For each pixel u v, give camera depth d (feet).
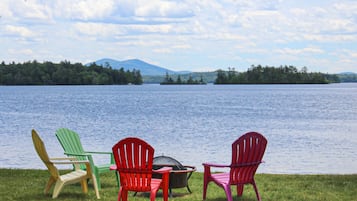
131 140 26.27
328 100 255.09
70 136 35.53
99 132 99.96
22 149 70.54
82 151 36.04
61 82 602.03
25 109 182.60
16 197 30.48
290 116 146.72
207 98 284.82
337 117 142.10
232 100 258.57
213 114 155.74
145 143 26.12
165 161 32.58
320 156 64.23
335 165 56.54
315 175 40.88
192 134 95.40
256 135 28.30
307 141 82.84
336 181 36.99
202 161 59.21
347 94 345.92
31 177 38.91
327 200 29.89
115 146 26.48
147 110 177.17
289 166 55.62
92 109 183.52
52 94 344.69
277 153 67.36
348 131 101.35
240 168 27.96
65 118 139.13
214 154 65.67
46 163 29.86
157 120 132.67
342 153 67.21
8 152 67.26
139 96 321.11
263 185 35.53
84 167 34.73
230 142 80.79
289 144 78.43
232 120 132.26
